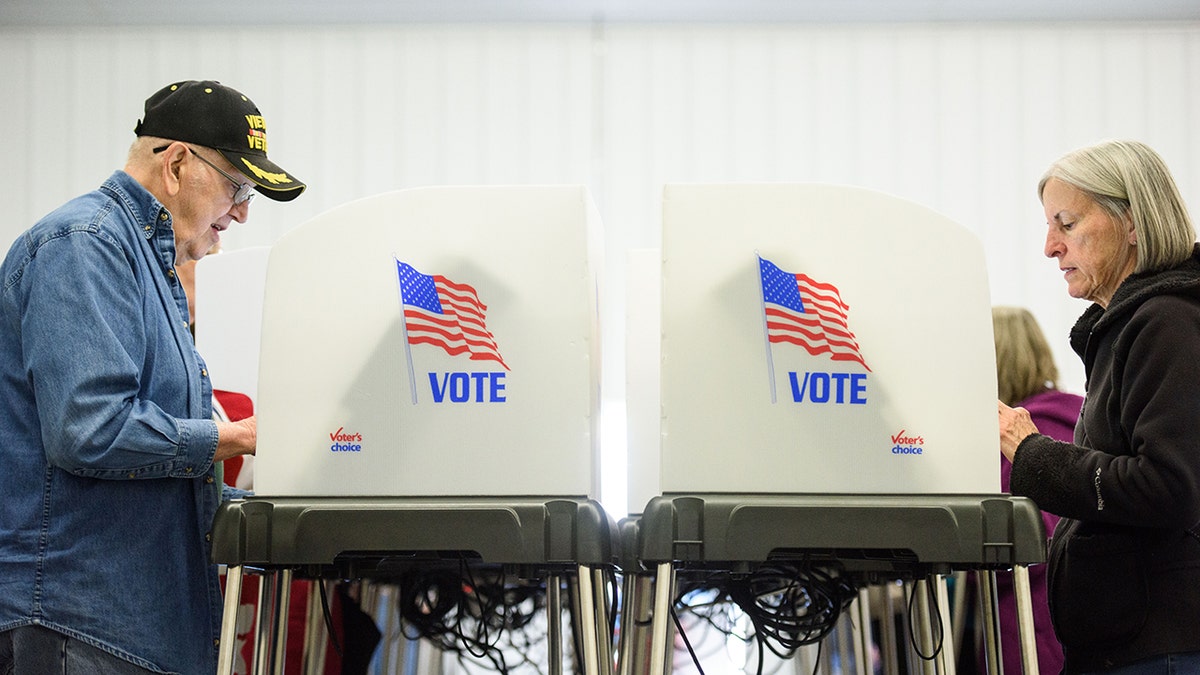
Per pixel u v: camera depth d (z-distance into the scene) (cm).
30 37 615
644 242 596
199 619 246
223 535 210
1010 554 208
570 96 605
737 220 218
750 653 274
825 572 255
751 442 215
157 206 250
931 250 219
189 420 236
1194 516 221
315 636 265
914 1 593
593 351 226
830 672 270
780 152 601
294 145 605
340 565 247
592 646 208
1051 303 588
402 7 599
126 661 235
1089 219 247
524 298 219
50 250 235
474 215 221
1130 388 230
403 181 604
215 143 254
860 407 216
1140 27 607
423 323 220
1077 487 228
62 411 227
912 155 600
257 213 595
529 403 218
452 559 238
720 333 217
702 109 604
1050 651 306
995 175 599
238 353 323
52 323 230
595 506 210
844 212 219
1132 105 603
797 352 217
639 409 286
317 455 219
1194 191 600
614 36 609
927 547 208
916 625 262
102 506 236
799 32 607
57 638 231
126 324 238
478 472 217
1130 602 232
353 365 220
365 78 609
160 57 612
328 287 222
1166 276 236
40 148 610
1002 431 240
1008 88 604
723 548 208
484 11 602
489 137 605
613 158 602
